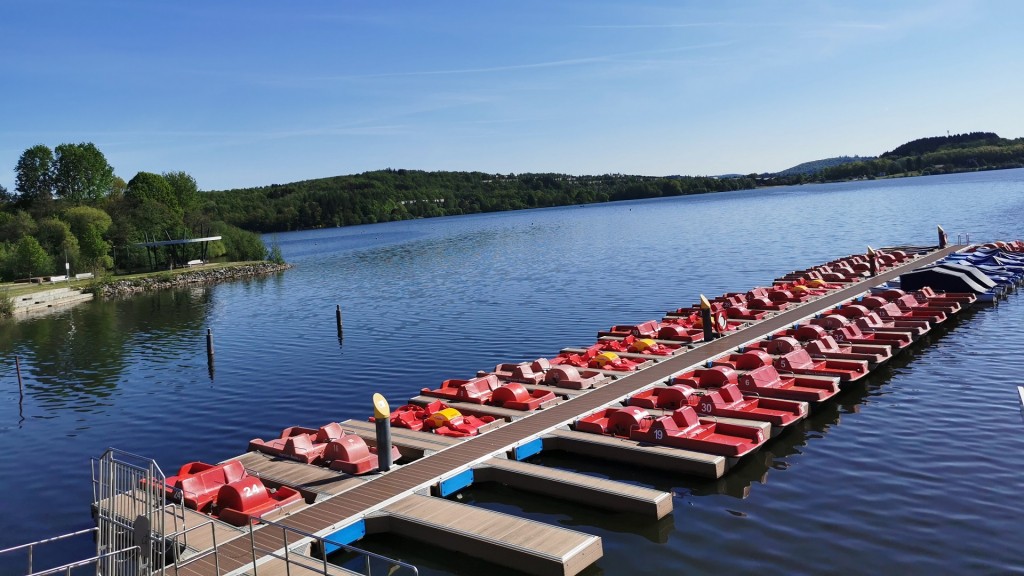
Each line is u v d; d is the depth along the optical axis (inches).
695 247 3048.7
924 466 694.5
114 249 3732.8
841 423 838.5
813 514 611.5
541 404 880.9
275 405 1075.3
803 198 7249.0
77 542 653.3
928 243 2610.7
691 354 1099.3
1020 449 718.5
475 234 5442.9
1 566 607.8
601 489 636.1
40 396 1224.8
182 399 1148.5
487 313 1749.5
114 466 495.2
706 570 531.2
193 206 5182.1
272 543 555.2
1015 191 5211.6
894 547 546.3
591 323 1541.6
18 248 3253.0
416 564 560.7
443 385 997.8
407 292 2282.2
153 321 2087.8
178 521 602.2
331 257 4237.2
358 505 618.5
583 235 4357.8
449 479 676.1
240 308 2257.6
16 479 828.6
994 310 1416.1
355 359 1347.2
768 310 1411.2
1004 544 539.8
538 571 512.7
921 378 992.2
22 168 4584.2
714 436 762.8
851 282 1707.7
